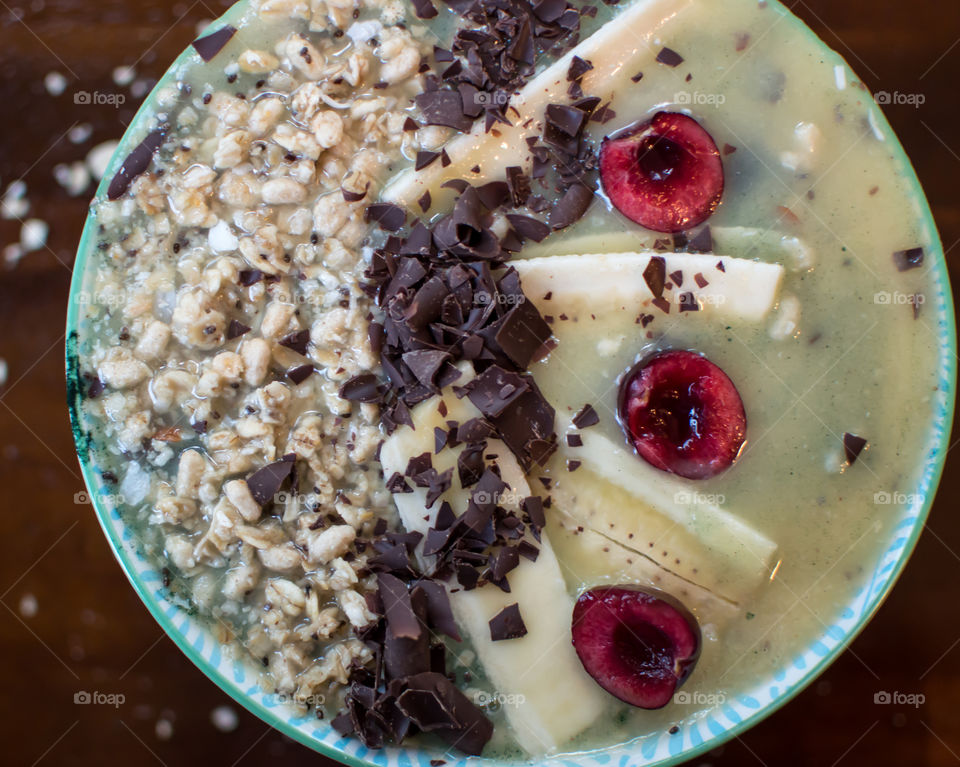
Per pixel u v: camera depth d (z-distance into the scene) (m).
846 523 0.26
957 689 0.29
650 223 0.27
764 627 0.26
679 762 0.26
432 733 0.26
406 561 0.26
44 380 0.31
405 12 0.28
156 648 0.30
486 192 0.27
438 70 0.28
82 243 0.27
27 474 0.31
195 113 0.28
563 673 0.26
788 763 0.30
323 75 0.28
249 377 0.27
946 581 0.30
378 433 0.27
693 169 0.27
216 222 0.27
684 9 0.28
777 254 0.27
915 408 0.26
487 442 0.26
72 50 0.32
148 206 0.27
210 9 0.32
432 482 0.26
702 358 0.26
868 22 0.31
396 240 0.27
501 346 0.26
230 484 0.26
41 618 0.30
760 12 0.28
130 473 0.27
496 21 0.28
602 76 0.27
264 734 0.30
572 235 0.27
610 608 0.26
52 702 0.30
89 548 0.31
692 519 0.26
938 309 0.27
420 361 0.26
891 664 0.30
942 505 0.30
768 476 0.27
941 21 0.31
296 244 0.27
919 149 0.30
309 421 0.27
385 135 0.28
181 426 0.27
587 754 0.26
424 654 0.26
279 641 0.26
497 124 0.27
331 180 0.27
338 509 0.26
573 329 0.27
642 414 0.26
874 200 0.27
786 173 0.27
